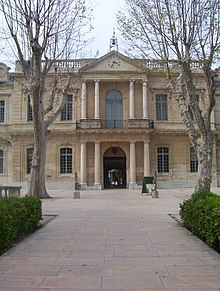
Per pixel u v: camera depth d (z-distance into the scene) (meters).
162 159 41.00
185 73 15.87
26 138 40.81
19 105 40.88
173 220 12.91
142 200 22.70
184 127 40.97
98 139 39.50
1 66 43.25
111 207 17.97
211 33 15.07
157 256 7.31
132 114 40.12
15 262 6.82
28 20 18.56
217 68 20.70
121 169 41.25
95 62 40.09
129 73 39.78
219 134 41.47
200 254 7.48
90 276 5.85
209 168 16.72
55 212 15.72
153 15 15.62
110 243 8.70
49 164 40.28
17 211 9.02
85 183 39.19
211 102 16.45
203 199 9.76
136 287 5.27
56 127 40.44
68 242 8.84
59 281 5.57
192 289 5.16
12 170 40.59
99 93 40.78
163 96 41.47
